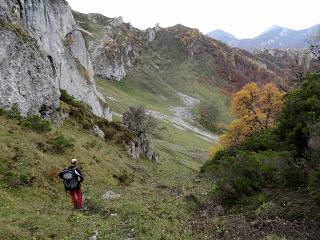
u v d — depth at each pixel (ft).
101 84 610.65
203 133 533.96
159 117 533.55
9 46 115.24
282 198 54.44
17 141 81.30
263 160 67.82
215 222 51.39
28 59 122.42
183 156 312.29
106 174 99.09
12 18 127.95
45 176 71.46
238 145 151.02
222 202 63.57
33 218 46.03
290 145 74.90
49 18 179.63
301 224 45.80
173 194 88.17
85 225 46.09
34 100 121.29
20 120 97.60
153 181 127.34
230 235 46.26
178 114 634.84
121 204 55.83
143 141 197.67
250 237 44.75
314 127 60.75
